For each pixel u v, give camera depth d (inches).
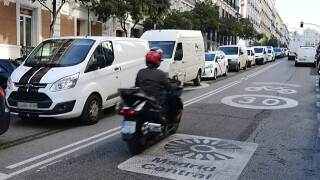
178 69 482.3
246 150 211.5
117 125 284.2
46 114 264.8
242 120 299.3
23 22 706.2
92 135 250.2
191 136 245.3
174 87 214.1
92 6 809.5
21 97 271.3
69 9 821.2
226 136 245.6
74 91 270.5
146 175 168.9
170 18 1100.5
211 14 1330.0
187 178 164.9
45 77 268.5
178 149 213.2
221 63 730.2
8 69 383.6
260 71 919.0
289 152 207.9
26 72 280.8
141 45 378.9
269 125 280.8
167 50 474.9
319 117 313.3
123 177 166.2
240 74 826.2
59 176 168.1
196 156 199.0
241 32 1753.2
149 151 209.2
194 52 552.4
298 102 397.1
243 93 475.8
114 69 318.0
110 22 1016.2
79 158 196.4
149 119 201.2
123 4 768.9
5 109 219.6
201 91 501.4
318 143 228.2
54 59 293.0
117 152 208.1
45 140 236.1
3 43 644.7
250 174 170.7
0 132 215.6
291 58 1653.5
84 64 285.3
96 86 291.7
